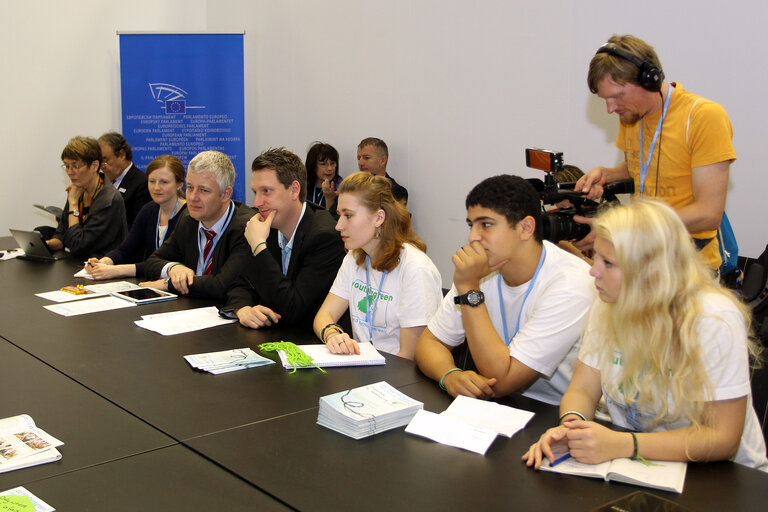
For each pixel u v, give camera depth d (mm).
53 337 2205
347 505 1146
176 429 1470
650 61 2035
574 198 2098
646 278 1261
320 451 1358
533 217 1725
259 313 2332
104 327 2336
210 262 3064
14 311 2562
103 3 5812
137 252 3758
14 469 1274
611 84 2080
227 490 1202
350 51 5141
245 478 1244
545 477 1246
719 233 2174
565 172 2555
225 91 5680
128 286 3029
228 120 5723
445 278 4652
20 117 5582
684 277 1266
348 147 5285
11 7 5457
